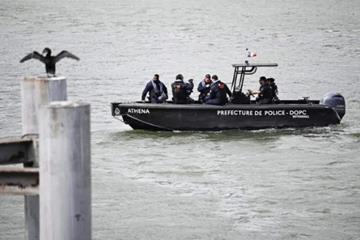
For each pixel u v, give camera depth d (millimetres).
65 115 22109
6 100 115688
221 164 76625
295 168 74875
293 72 148875
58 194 22328
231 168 75000
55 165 22250
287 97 123188
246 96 93750
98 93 125125
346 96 121562
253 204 63312
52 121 22109
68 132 22156
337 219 59406
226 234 56156
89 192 22641
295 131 92500
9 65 157000
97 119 101938
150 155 80688
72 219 22453
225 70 153500
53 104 22297
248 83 137375
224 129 92375
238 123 92188
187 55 175750
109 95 123250
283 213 60938
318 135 90375
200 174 72875
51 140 22172
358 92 125750
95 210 61375
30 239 28453
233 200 64438
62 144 22172
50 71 34938
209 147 84438
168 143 86688
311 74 146125
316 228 57406
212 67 157750
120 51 181625
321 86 132875
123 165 76438
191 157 79812
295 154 80812
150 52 180125
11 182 24969
